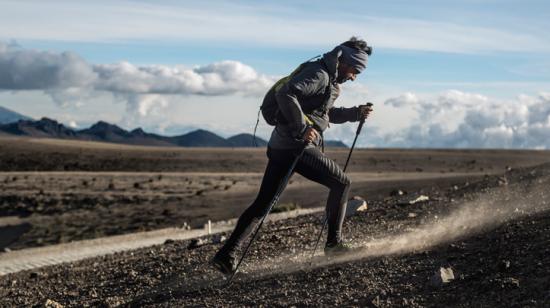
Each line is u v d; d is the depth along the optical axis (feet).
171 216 191.83
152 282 24.40
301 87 18.06
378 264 19.77
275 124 19.19
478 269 17.37
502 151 564.30
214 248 31.55
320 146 19.75
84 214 207.31
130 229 174.70
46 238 170.40
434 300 15.57
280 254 25.05
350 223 34.47
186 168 402.93
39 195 245.24
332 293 17.57
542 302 13.61
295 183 234.38
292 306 16.99
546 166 53.36
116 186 270.87
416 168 381.81
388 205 42.47
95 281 28.14
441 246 21.29
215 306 18.40
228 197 225.76
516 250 18.07
